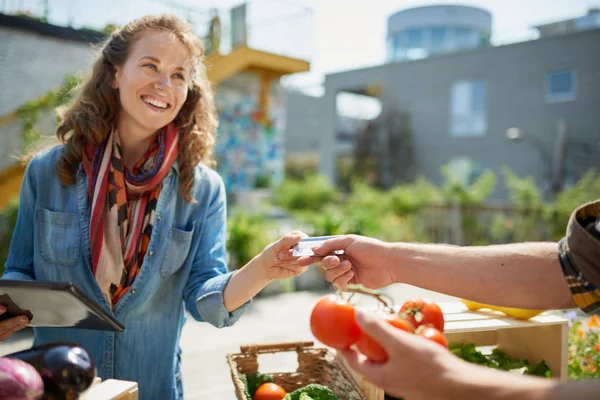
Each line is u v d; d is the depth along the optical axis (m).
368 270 1.57
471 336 2.24
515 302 1.30
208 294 1.75
